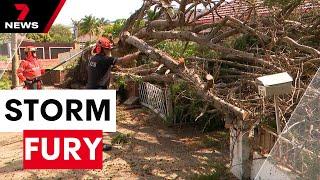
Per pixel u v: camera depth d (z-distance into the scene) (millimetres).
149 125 9695
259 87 4430
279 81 4250
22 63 9758
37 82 9992
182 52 8914
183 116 9484
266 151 5430
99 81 7332
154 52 7270
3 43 13398
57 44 26672
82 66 11602
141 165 6758
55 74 16047
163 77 7684
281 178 2137
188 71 6723
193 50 9539
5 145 8039
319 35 7348
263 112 5359
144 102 11609
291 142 2193
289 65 6020
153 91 10797
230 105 5668
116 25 14219
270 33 7117
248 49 7859
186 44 8859
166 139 8469
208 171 6426
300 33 7430
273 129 5336
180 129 9281
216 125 9117
